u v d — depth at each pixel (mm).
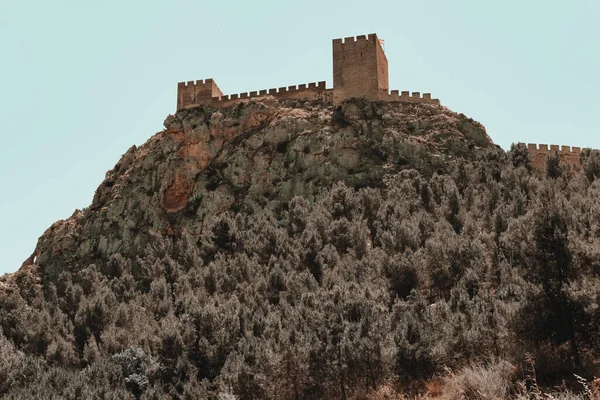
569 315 20141
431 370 23156
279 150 68250
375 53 74375
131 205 71438
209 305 35812
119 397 29703
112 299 45938
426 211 50250
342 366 24984
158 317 41750
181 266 50969
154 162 74750
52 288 53531
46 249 72000
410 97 72812
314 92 76562
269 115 73562
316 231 47344
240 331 33688
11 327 44656
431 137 66812
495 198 46375
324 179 63750
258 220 58000
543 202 23047
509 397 16766
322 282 39031
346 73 74750
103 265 65250
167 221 67938
